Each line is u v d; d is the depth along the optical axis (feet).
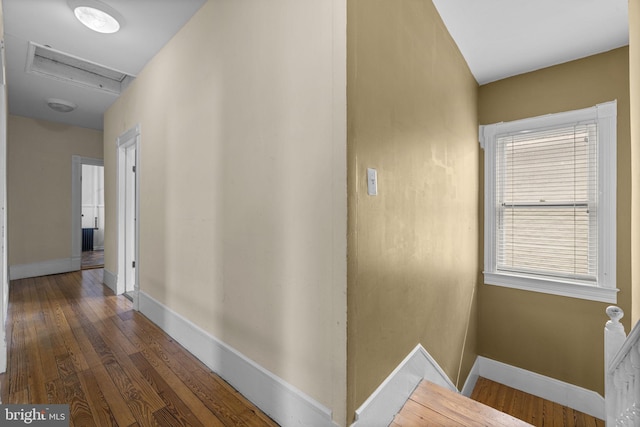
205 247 6.61
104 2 6.77
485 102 9.95
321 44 4.26
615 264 7.89
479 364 9.95
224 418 4.91
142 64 9.37
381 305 4.70
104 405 5.16
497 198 9.71
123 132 11.37
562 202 8.70
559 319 8.70
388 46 4.89
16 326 8.52
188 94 7.25
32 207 14.76
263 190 5.18
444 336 7.16
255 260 5.34
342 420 4.04
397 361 5.12
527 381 9.14
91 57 8.98
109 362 6.56
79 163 16.26
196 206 6.92
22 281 13.82
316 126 4.33
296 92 4.62
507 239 9.58
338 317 4.07
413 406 5.13
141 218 9.59
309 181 4.43
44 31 7.86
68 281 13.83
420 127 5.94
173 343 7.47
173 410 5.07
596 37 7.53
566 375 8.59
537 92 9.08
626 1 6.29
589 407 8.19
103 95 11.83
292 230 4.68
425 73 6.16
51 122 15.34
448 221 7.34
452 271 7.62
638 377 3.89
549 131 8.90
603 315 8.09
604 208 8.05
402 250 5.30
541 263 9.04
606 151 8.04
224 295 6.06
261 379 5.15
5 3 6.84
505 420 4.73
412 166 5.64
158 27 7.61
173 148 7.86
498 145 9.71
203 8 6.75
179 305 7.57
